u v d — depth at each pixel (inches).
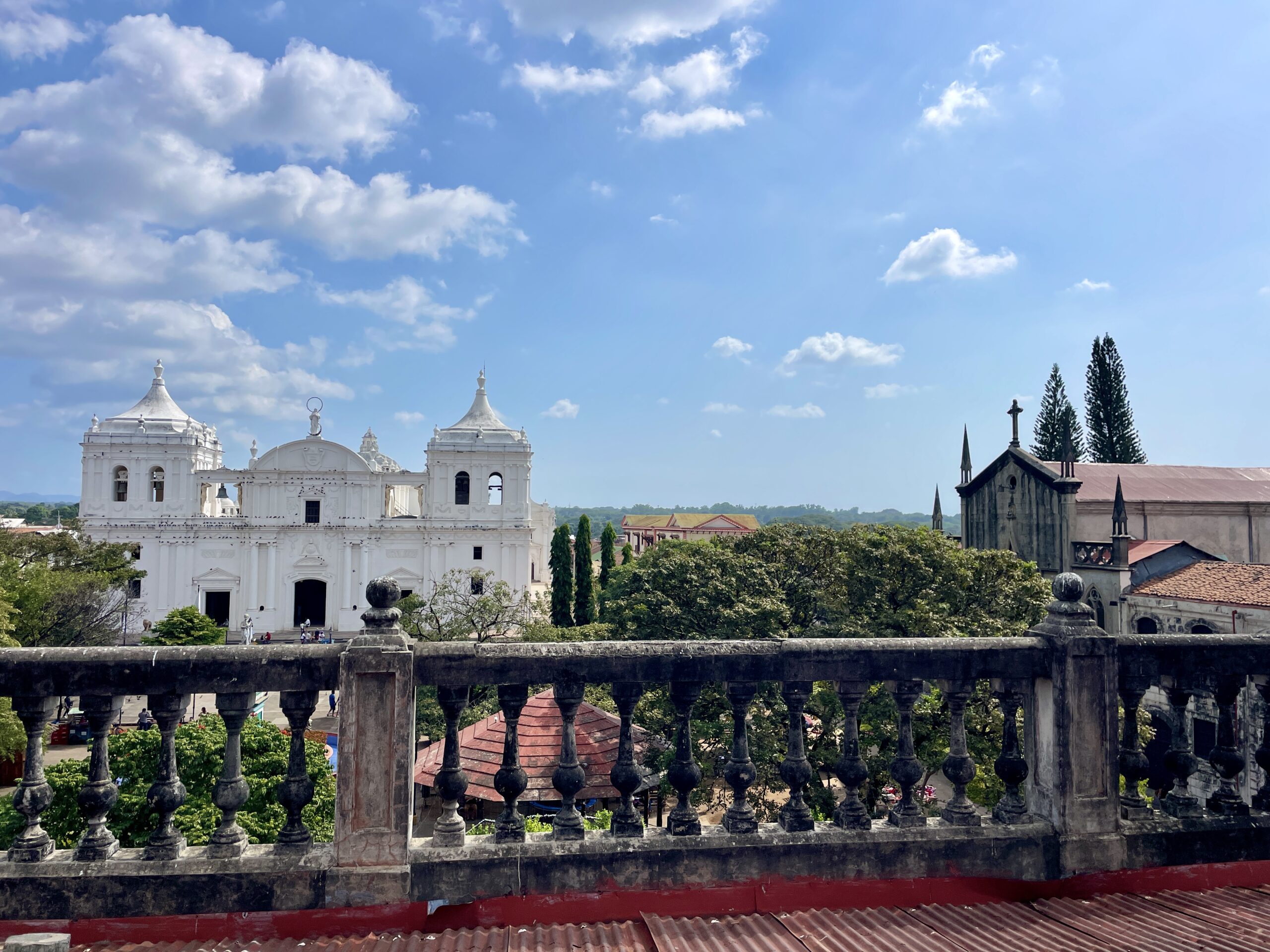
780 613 1075.3
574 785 207.8
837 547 1224.2
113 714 193.8
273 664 196.2
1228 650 233.6
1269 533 1440.7
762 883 204.2
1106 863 217.0
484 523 2541.8
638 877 199.8
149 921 184.9
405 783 194.4
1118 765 223.8
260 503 2475.4
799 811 214.8
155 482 2501.2
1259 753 235.1
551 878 197.3
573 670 209.6
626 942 183.9
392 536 2504.9
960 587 1055.6
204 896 186.9
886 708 815.7
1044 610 1020.5
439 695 205.9
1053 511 1344.7
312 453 2497.5
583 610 2453.2
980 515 1534.2
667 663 214.4
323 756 639.8
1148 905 207.3
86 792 190.1
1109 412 2309.3
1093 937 186.7
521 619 1904.5
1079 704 219.1
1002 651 224.1
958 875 211.8
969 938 185.9
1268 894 215.0
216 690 194.9
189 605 2388.0
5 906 182.9
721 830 210.7
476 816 685.9
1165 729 957.8
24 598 1462.8
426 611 1932.8
